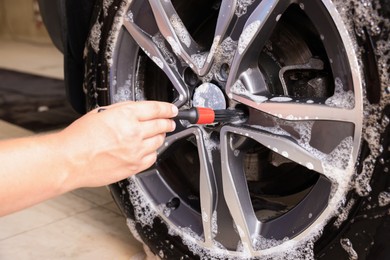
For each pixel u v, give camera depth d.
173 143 0.92
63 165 0.63
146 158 0.71
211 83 0.86
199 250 0.91
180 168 1.02
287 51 0.86
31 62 3.90
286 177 0.95
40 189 0.63
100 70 0.99
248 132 0.82
